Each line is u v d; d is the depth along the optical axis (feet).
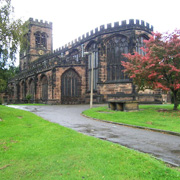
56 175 19.80
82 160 23.36
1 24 62.28
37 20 286.25
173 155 28.09
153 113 72.59
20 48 69.87
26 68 280.92
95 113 75.15
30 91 216.54
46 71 171.01
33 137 34.24
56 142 30.68
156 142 35.47
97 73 158.81
